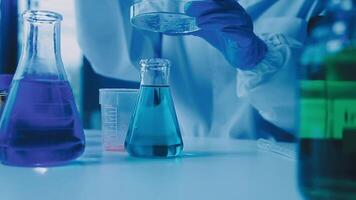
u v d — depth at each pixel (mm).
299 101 333
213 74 1107
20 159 498
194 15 760
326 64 313
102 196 376
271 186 430
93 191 396
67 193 386
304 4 1026
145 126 615
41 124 497
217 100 1111
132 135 625
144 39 1150
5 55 1189
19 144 492
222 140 1004
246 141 975
